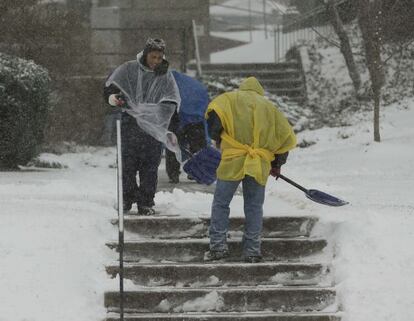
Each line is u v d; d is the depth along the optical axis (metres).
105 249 20.38
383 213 21.47
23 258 19.00
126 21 62.66
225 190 20.36
